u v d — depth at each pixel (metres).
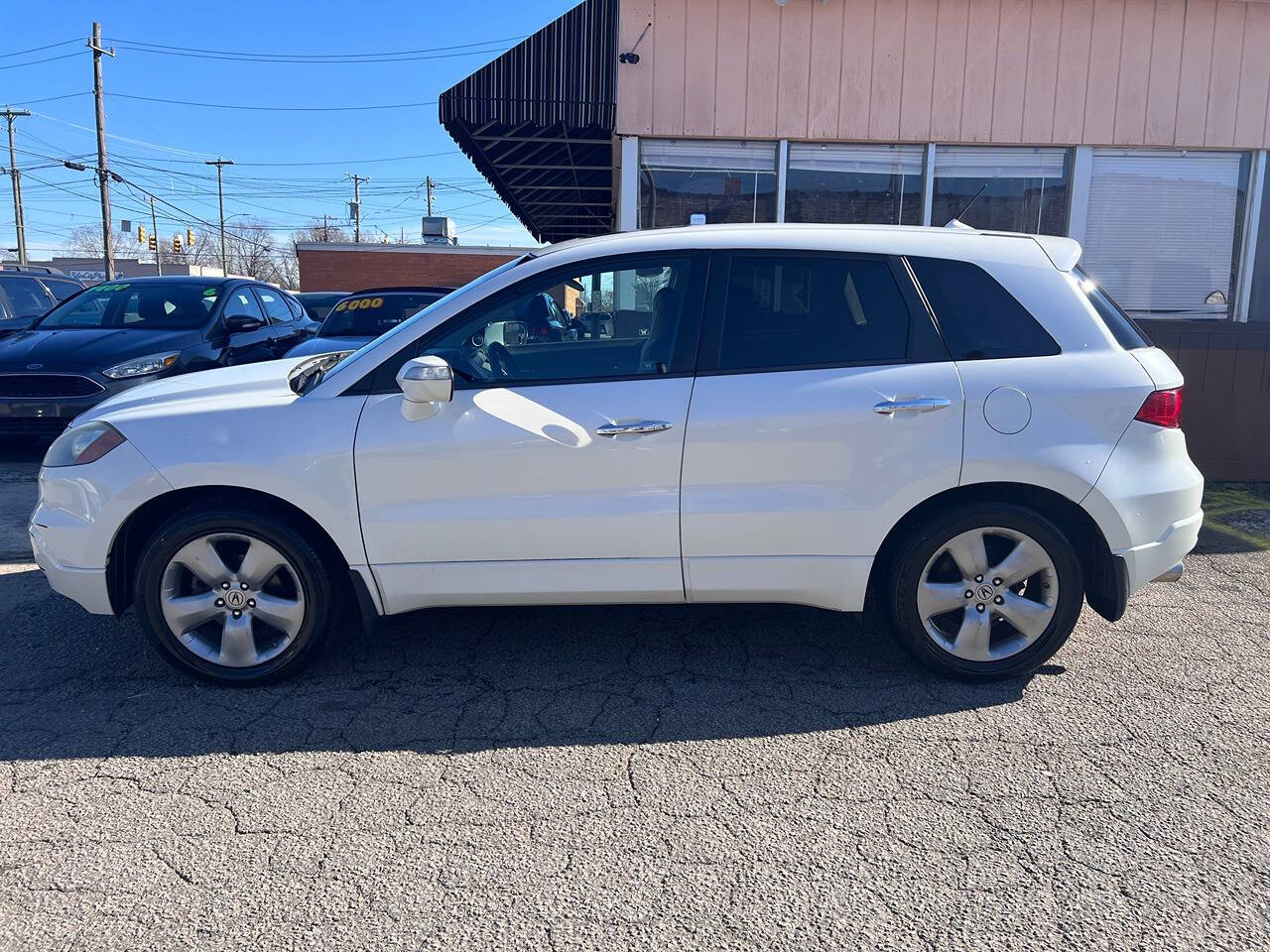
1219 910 2.45
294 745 3.32
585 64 8.38
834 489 3.56
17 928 2.38
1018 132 8.65
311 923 2.40
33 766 3.17
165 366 7.95
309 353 8.20
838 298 3.64
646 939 2.35
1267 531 6.07
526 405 3.55
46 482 3.76
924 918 2.42
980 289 3.65
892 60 8.50
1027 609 3.69
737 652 4.14
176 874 2.60
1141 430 3.60
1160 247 9.02
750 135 8.57
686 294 3.65
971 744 3.32
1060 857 2.67
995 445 3.53
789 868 2.63
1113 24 8.48
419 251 33.84
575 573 3.63
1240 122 8.70
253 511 3.63
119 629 4.39
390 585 3.65
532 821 2.85
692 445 3.53
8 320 9.87
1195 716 3.52
